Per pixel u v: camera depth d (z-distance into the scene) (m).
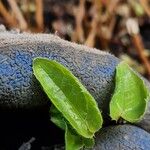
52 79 0.16
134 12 0.34
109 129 0.17
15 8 0.31
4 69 0.15
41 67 0.16
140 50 0.32
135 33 0.32
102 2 0.33
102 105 0.17
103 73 0.16
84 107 0.16
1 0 0.34
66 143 0.15
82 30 0.32
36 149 0.18
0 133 0.18
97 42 0.32
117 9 0.34
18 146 0.18
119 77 0.16
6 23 0.31
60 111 0.15
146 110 0.17
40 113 0.17
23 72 0.16
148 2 0.35
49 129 0.18
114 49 0.33
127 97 0.16
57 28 0.33
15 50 0.16
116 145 0.16
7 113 0.17
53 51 0.16
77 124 0.15
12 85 0.15
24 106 0.16
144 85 0.17
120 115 0.16
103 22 0.32
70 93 0.16
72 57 0.16
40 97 0.16
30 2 0.34
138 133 0.17
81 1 0.32
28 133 0.18
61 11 0.34
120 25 0.34
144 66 0.31
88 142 0.16
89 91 0.16
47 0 0.35
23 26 0.31
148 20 0.34
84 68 0.16
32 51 0.16
